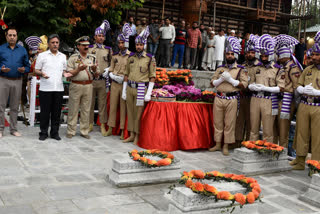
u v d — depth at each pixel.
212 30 14.52
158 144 5.77
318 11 25.36
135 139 6.17
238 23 21.58
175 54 13.02
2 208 3.09
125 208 3.30
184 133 5.93
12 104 5.98
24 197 3.38
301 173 5.00
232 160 4.91
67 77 6.01
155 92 6.02
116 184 3.84
